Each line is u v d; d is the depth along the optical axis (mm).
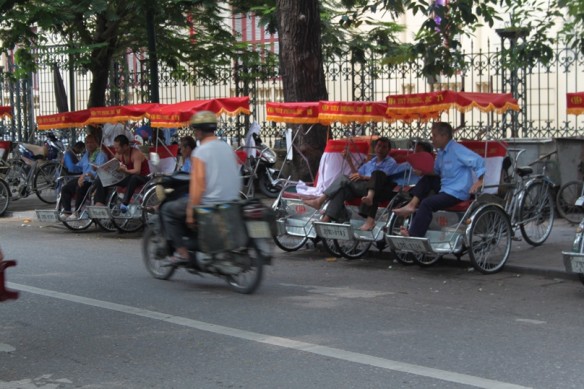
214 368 5969
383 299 8406
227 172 8516
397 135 17281
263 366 5996
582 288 8922
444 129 9742
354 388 5453
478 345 6520
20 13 15250
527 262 10086
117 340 6824
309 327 7168
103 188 13383
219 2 18516
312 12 12781
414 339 6727
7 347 6660
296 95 12820
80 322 7488
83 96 24344
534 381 5562
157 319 7547
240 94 19594
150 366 6055
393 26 18500
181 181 9086
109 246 12430
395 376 5699
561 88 18141
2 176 18531
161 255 9250
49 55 17922
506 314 7676
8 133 23594
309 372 5824
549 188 11461
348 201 10641
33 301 8406
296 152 13125
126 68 20578
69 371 5969
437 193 9930
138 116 13109
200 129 8562
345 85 19625
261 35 22594
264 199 17625
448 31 12398
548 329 7059
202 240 8492
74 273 10047
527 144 14461
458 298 8461
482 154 10430
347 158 10992
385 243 10945
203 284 9250
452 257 10594
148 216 13031
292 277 9719
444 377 5664
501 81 17016
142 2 16219
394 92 19875
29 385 5652
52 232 14242
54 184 18297
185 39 19375
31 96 23250
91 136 14102
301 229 11070
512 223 10789
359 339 6738
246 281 8727
